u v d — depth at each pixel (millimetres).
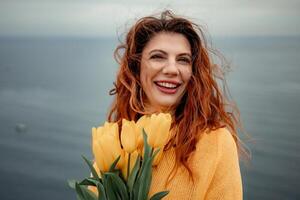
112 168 1643
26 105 150625
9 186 71688
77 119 126812
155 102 2082
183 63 2049
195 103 2023
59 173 77625
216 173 1929
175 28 2057
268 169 66812
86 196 1677
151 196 1804
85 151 91750
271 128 88375
